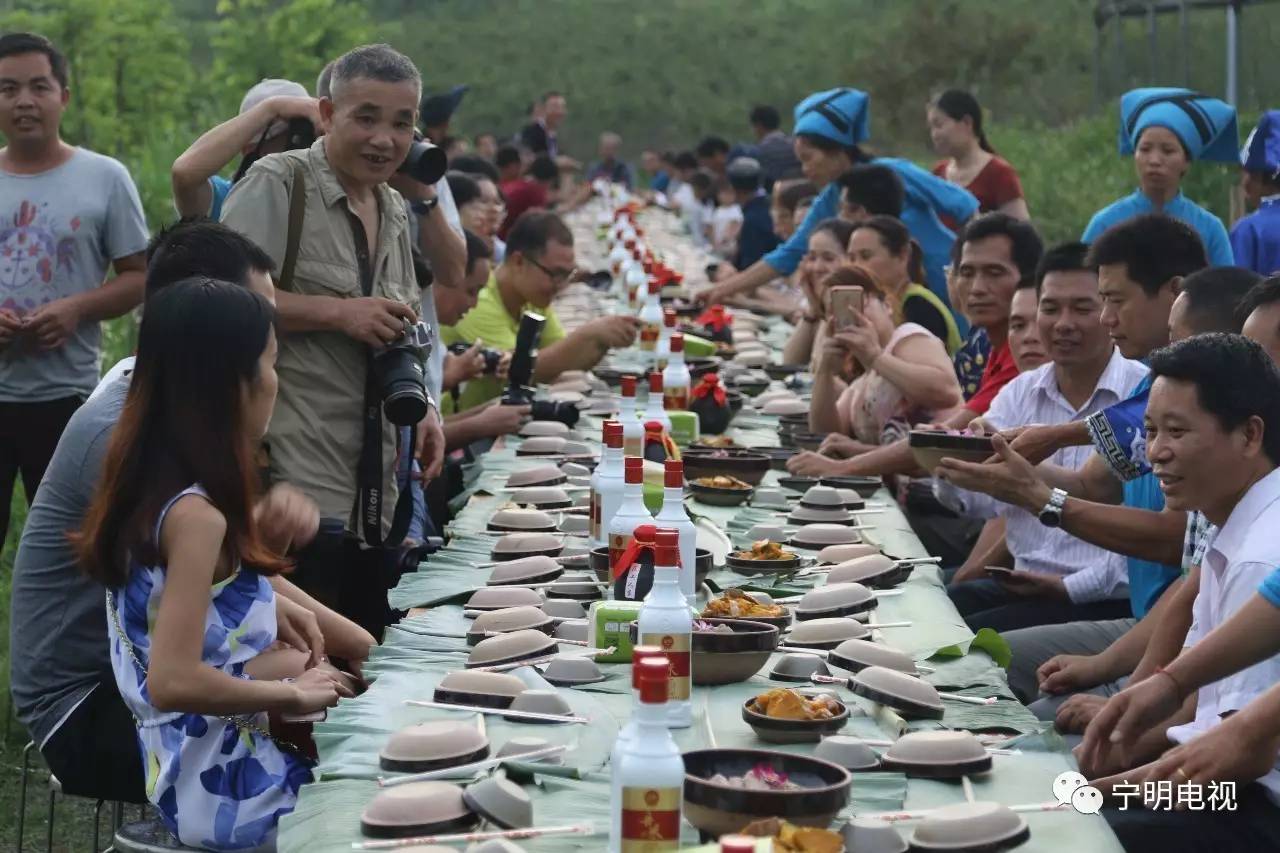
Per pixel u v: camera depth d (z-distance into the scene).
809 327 7.12
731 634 2.81
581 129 38.50
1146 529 3.75
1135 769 2.93
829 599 3.28
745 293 9.62
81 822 4.48
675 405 5.50
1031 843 2.16
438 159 4.26
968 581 4.75
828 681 2.84
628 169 22.64
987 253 5.33
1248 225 6.48
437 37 42.28
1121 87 20.84
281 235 3.96
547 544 3.73
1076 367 4.52
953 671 2.96
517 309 6.62
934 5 33.12
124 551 2.66
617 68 40.44
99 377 5.32
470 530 4.01
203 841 2.72
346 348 4.01
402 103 3.93
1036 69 31.83
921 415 5.39
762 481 4.73
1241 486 3.00
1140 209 6.61
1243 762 2.66
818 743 2.53
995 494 3.85
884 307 5.68
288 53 20.81
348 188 4.04
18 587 3.19
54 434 5.11
